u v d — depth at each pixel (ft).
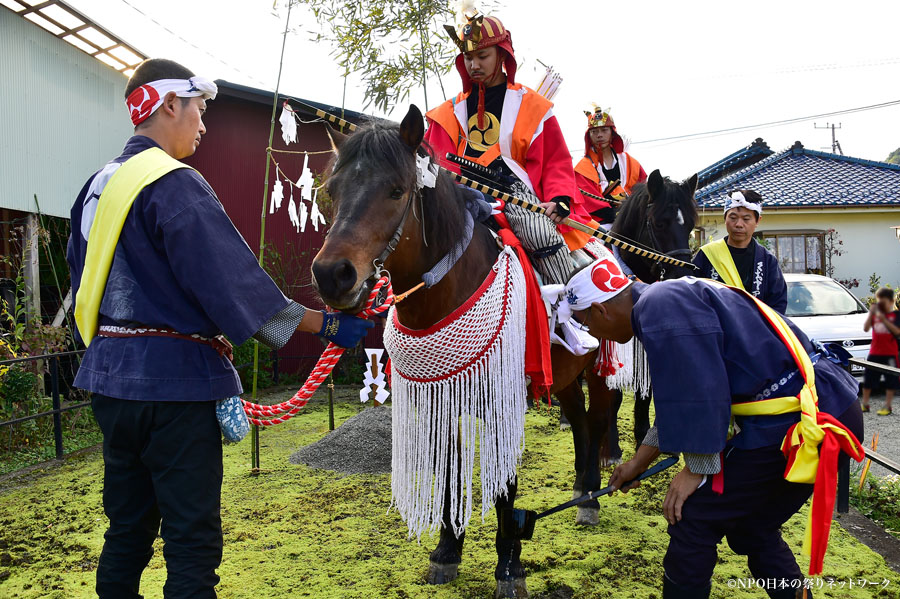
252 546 11.42
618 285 10.01
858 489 14.21
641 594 9.49
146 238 6.70
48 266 26.55
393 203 7.44
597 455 12.81
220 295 6.49
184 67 7.53
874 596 9.41
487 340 8.72
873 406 25.64
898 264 50.78
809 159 61.93
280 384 30.76
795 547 11.14
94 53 26.96
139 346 6.72
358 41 18.86
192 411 6.85
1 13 22.58
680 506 7.13
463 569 10.45
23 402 20.20
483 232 9.48
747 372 6.94
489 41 10.22
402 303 8.61
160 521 7.64
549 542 11.46
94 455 18.70
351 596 9.57
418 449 9.00
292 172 31.65
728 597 9.27
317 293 7.30
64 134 25.82
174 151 7.53
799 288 30.42
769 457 6.94
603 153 19.30
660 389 6.95
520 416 8.95
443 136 10.87
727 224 12.61
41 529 12.51
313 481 15.19
